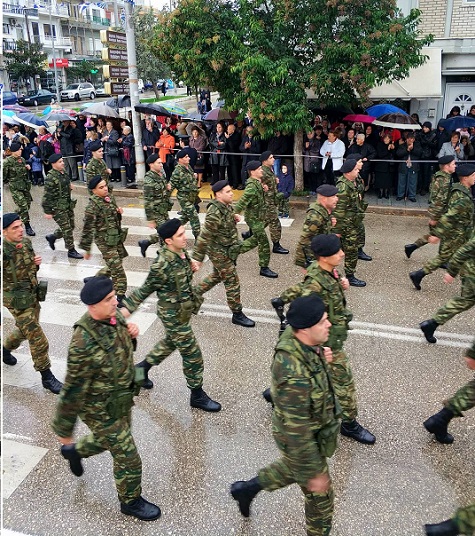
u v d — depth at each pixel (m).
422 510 4.05
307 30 12.08
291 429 3.14
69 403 3.57
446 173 8.06
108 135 15.62
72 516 4.07
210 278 7.04
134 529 3.94
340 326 4.49
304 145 13.76
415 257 9.71
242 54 11.99
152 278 4.93
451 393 5.53
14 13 41.72
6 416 5.30
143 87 45.88
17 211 11.33
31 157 17.08
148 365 5.44
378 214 12.54
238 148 14.30
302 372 3.13
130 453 3.85
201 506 4.12
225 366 6.12
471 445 4.77
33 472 4.53
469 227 7.57
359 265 9.35
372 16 11.80
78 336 3.55
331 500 3.43
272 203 9.60
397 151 12.81
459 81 15.40
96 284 3.55
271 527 3.92
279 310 6.27
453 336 6.74
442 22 14.61
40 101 38.72
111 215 7.58
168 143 15.20
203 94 19.06
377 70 11.70
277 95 11.95
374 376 5.85
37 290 5.46
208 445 4.81
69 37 48.00
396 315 7.35
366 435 4.80
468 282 5.93
